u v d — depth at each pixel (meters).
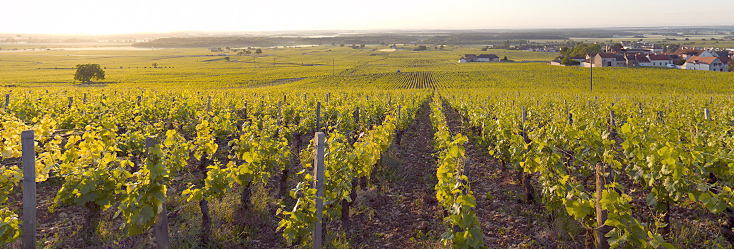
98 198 5.79
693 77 70.75
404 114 15.14
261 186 8.37
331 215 6.55
